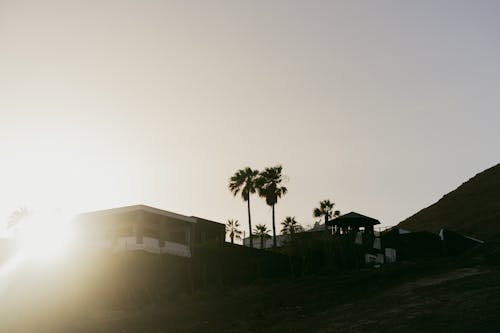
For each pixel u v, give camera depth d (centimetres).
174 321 3475
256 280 4806
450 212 11469
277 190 7694
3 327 3506
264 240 7775
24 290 4153
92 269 4306
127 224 4859
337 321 3133
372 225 6188
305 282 4481
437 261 4975
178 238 5138
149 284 4444
